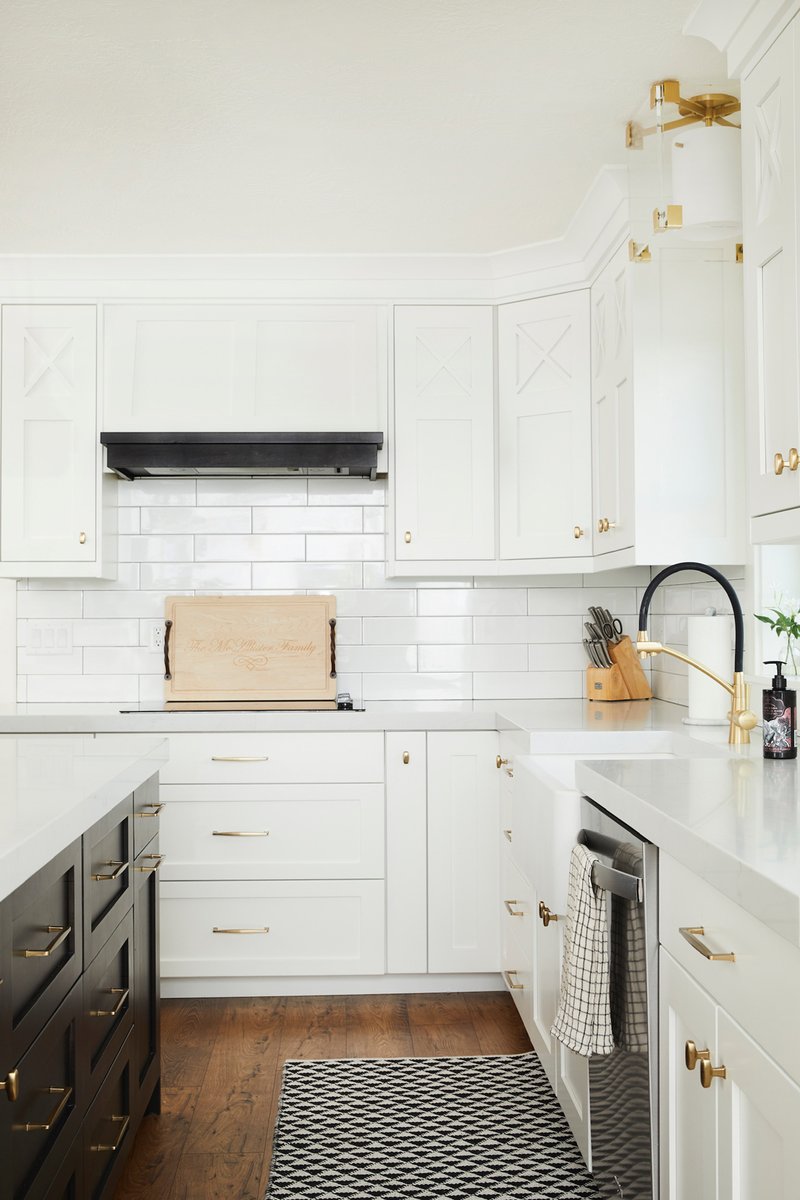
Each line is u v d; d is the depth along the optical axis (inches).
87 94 100.7
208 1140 101.4
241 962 140.3
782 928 46.4
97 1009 80.4
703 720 120.3
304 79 98.0
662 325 119.6
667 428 119.3
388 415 151.1
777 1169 49.1
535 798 98.3
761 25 79.7
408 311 151.5
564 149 113.7
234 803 140.3
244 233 138.5
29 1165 63.1
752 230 83.9
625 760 89.7
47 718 139.8
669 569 103.0
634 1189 73.2
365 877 140.8
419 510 150.9
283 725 140.6
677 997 64.4
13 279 149.5
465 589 164.7
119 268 148.4
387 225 135.9
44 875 66.3
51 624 162.6
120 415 149.6
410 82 98.7
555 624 164.9
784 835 58.4
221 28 89.2
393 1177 94.8
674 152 100.3
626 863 73.2
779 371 79.2
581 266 143.6
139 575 163.0
